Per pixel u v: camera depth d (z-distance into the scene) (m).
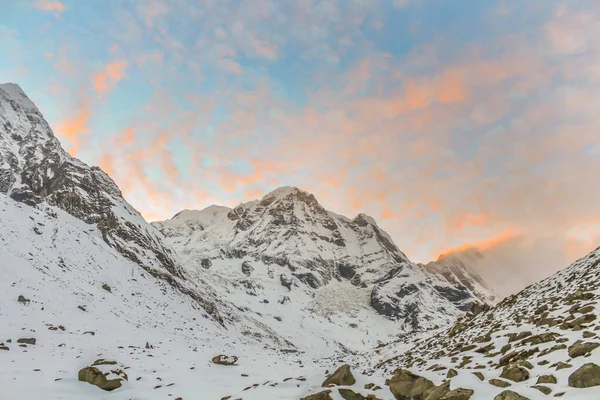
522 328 20.61
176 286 101.81
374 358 51.53
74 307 47.62
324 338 193.62
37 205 110.50
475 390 12.88
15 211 69.38
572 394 10.73
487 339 21.39
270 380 20.42
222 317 114.69
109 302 58.38
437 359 22.56
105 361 23.31
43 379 20.36
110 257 82.44
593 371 11.12
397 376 15.76
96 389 19.55
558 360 13.30
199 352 43.41
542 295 30.48
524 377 13.03
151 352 34.84
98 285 63.88
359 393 14.84
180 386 20.17
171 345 46.69
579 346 13.11
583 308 17.94
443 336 38.53
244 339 103.31
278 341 140.75
